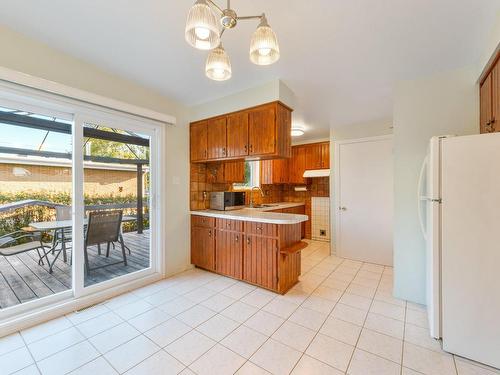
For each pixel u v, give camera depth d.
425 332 1.84
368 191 3.65
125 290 2.53
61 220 2.18
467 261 1.51
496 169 1.44
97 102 2.17
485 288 1.47
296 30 1.61
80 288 2.21
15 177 1.94
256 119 2.55
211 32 1.09
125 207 2.64
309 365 1.51
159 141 2.87
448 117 2.14
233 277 2.85
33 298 2.05
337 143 3.92
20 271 2.10
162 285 2.71
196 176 3.37
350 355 1.59
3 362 1.52
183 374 1.43
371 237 3.60
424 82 2.24
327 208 4.97
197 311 2.15
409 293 2.35
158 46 1.87
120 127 2.52
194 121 3.21
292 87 2.54
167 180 2.96
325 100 2.86
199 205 3.42
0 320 1.79
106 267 2.51
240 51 1.87
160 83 2.52
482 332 1.48
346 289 2.63
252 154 2.58
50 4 1.42
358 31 1.62
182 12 1.48
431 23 1.54
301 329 1.89
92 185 2.37
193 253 3.26
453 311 1.56
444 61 1.99
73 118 2.18
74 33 1.71
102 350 1.64
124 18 1.54
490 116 1.73
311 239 5.16
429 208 1.79
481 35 1.65
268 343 1.72
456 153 1.54
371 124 3.64
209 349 1.65
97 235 2.43
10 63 1.71
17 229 1.98
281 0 1.34
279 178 5.06
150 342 1.72
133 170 2.70
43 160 2.07
